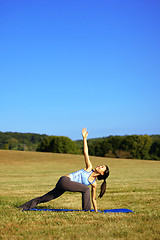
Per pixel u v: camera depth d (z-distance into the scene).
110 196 11.47
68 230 5.05
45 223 5.55
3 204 8.46
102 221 5.71
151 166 37.47
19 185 16.23
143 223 5.56
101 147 66.75
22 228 5.18
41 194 12.05
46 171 29.66
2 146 88.25
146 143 64.56
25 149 87.00
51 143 66.00
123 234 4.82
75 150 66.44
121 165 38.44
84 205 6.94
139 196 11.34
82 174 6.89
